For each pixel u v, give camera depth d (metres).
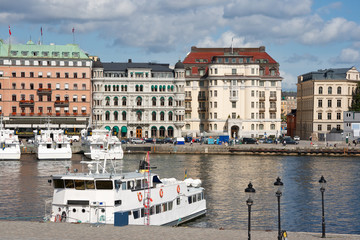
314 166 115.38
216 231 43.28
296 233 43.88
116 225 44.91
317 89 190.75
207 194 79.44
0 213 65.06
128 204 52.84
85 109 182.88
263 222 62.84
